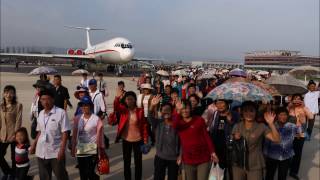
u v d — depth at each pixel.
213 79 13.44
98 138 5.85
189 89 10.30
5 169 6.69
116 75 49.34
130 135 6.55
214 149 5.59
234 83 6.37
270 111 6.27
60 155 5.44
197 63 131.50
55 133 5.46
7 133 6.46
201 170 5.35
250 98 5.88
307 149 10.52
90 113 5.87
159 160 5.79
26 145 6.19
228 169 5.66
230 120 5.97
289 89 9.00
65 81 34.97
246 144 5.16
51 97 5.48
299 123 7.51
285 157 6.35
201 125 5.30
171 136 5.64
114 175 7.49
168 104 5.65
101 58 50.62
